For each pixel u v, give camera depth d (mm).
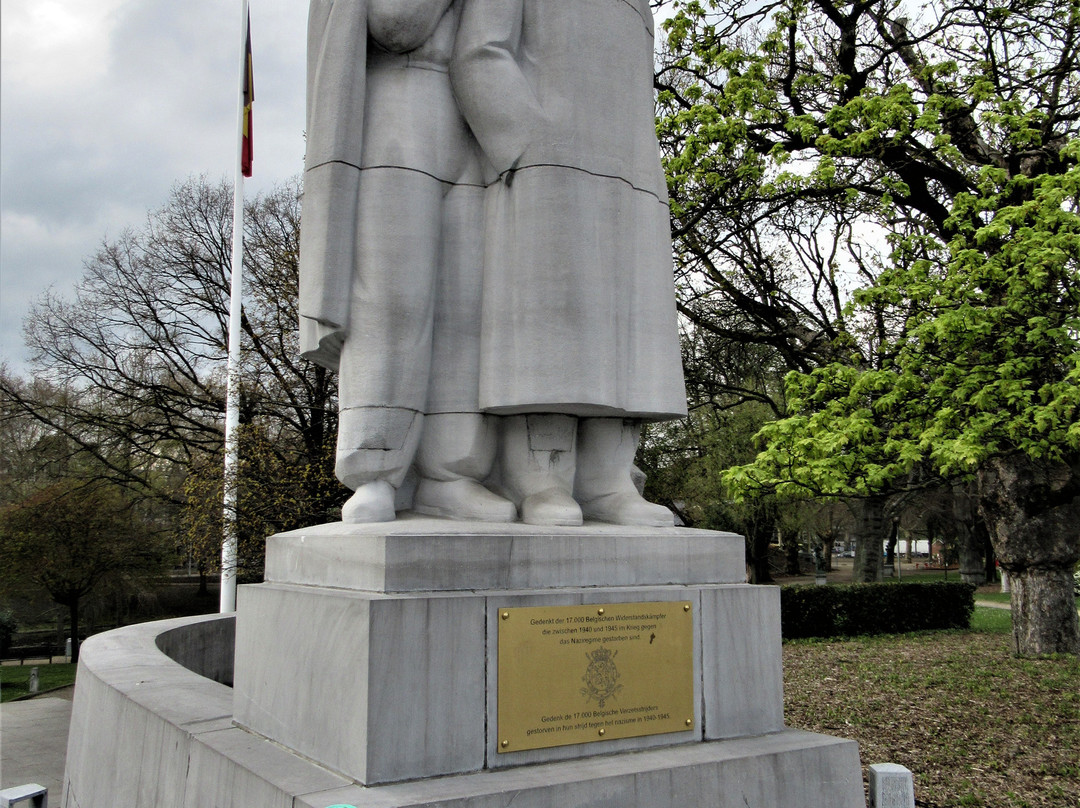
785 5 14008
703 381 19484
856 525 30297
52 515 26734
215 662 6926
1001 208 10711
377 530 3180
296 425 19953
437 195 3732
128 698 3793
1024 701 10305
